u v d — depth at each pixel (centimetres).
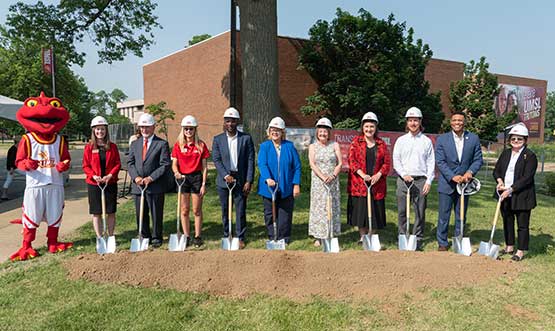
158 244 546
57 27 1495
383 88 1697
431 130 1917
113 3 1570
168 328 330
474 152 510
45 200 512
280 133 549
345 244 576
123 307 364
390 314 361
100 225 566
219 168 540
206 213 755
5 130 4706
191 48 2309
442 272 436
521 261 496
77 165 1878
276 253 463
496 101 3509
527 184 490
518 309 373
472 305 378
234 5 1174
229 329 331
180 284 415
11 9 1452
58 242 545
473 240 614
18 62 3400
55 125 512
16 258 491
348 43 1783
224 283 415
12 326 331
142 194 522
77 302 373
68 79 3619
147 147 534
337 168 541
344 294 399
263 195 548
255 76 960
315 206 551
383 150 543
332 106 1856
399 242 527
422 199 536
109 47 1653
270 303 379
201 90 2247
